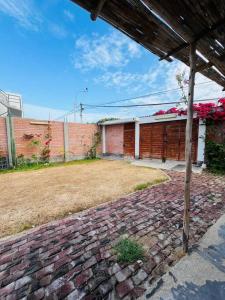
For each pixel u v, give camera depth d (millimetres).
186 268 1963
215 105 6574
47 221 3168
